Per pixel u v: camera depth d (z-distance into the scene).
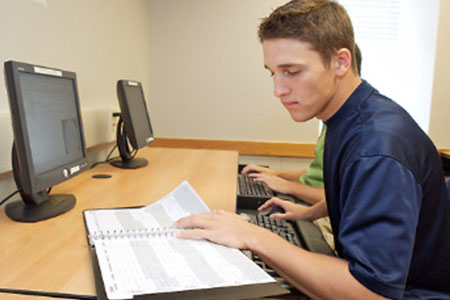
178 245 0.70
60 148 1.01
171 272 0.59
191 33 2.60
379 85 2.72
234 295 0.54
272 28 0.69
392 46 2.67
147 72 2.62
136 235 0.74
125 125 1.50
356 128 0.72
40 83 0.94
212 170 1.54
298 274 0.64
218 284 0.56
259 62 2.59
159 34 2.61
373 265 0.58
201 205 0.95
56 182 0.95
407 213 0.59
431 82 2.47
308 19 0.67
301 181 1.79
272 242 0.69
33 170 0.84
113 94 2.00
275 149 2.65
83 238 0.78
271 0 2.53
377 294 0.58
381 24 2.65
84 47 1.63
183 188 1.05
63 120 1.04
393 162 0.61
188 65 2.64
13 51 1.15
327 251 0.86
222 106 2.67
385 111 0.70
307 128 2.64
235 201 1.10
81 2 1.59
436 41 2.43
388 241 0.58
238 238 0.71
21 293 0.57
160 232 0.75
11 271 0.63
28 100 0.87
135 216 0.88
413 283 0.77
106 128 1.73
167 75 2.66
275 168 2.71
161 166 1.59
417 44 2.60
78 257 0.69
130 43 2.24
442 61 2.44
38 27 1.27
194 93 2.67
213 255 0.66
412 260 0.74
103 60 1.85
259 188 1.40
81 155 1.14
